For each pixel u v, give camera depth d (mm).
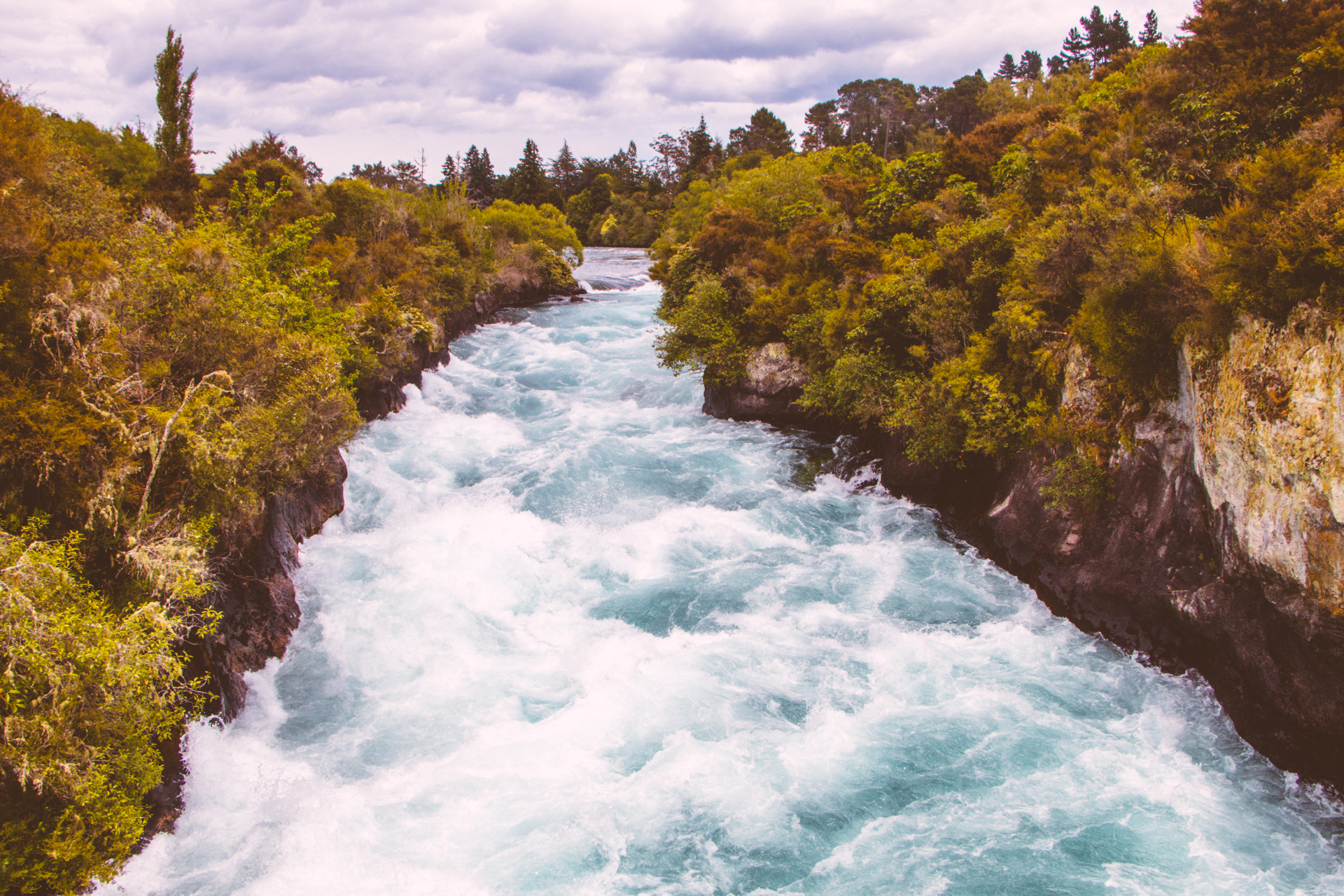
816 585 19781
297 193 42406
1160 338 15789
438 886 11125
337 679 15891
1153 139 19734
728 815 12531
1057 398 18875
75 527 11023
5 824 8969
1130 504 16719
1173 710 14820
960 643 17375
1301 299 12156
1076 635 17547
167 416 12422
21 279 11297
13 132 12586
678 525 23031
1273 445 12500
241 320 16531
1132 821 12344
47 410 10578
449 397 35719
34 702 8969
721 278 33969
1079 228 18094
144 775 10312
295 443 17094
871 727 14625
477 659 16656
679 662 16578
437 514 23234
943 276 24047
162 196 34812
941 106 120625
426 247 45938
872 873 11438
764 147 137625
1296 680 12773
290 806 12477
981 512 21656
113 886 10625
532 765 13617
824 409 28172
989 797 12891
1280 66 19062
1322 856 11602
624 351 44656
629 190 167875
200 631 12477
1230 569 13828
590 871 11445
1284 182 12961
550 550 21406
